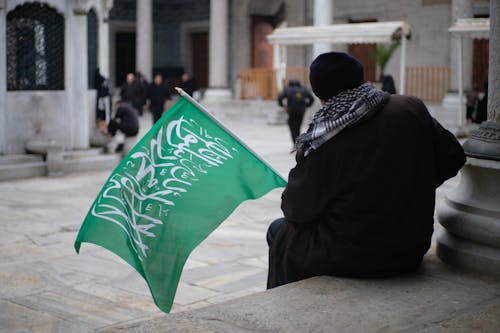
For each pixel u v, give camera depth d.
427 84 23.91
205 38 32.00
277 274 3.27
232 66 30.45
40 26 12.03
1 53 11.38
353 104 2.96
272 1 29.77
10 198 9.53
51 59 12.25
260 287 5.38
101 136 13.20
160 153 3.39
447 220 3.48
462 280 3.22
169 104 29.28
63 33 12.35
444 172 3.20
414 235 3.06
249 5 29.58
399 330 2.58
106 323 4.53
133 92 25.33
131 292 5.24
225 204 3.42
